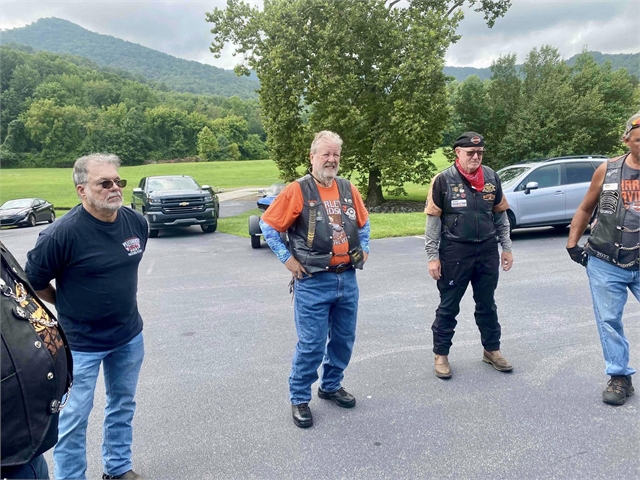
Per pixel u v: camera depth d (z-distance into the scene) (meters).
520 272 7.17
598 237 3.35
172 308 5.95
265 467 2.69
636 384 3.52
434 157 55.75
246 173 61.28
